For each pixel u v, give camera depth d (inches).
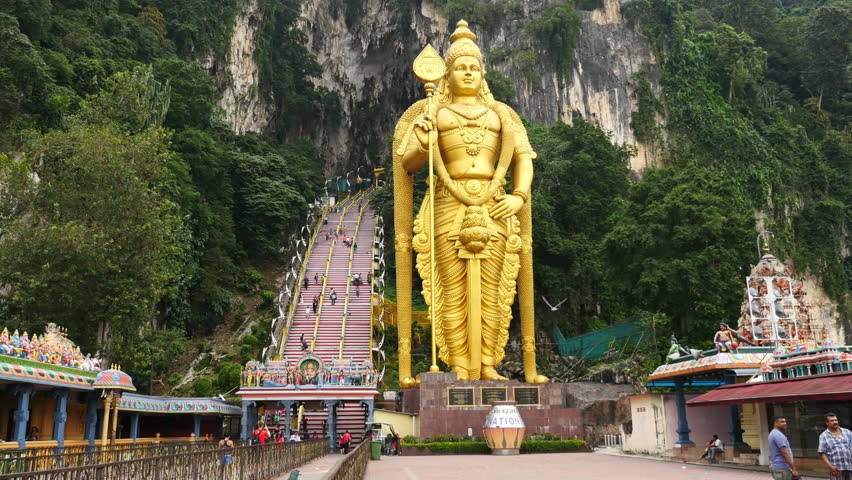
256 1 2824.8
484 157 1085.8
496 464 734.5
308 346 1421.0
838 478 335.6
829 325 2252.7
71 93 1425.9
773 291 791.7
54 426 763.4
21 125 1246.9
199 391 1375.5
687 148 2588.6
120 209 1089.4
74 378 778.2
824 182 2556.6
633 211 1539.1
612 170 2188.7
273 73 3090.6
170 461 422.9
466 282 1069.1
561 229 2054.6
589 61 2780.5
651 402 860.0
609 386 1205.7
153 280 1100.5
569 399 1149.1
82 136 1107.9
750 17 3307.1
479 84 1127.6
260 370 1044.5
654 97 2716.5
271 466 610.2
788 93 3034.0
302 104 3213.6
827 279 2299.5
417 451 943.0
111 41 1868.8
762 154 2549.2
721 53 2800.2
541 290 1756.9
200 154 1967.3
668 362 825.5
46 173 1118.4
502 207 1064.8
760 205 2418.8
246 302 1994.3
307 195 2637.8
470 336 1053.2
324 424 1174.3
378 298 1702.8
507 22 2915.8
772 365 626.8
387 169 3011.8
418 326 1787.6
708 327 1305.4
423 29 3203.7
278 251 2303.2
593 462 746.2
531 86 2716.5
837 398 485.7
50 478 305.9
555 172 2054.6
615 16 2864.2
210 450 477.7
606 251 1528.1
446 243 1075.3
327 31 3501.5
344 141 3464.6
